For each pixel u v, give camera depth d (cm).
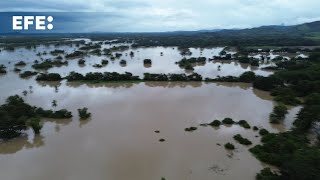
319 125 8075
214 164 6275
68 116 9000
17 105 9269
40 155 6750
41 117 9081
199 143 7306
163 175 5869
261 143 7288
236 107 10200
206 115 9338
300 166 5141
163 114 9400
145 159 6506
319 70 14188
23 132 8044
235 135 7656
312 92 11088
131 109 9925
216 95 11756
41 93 12075
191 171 6003
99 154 6750
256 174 5838
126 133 7906
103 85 13538
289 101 10512
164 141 7394
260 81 12606
